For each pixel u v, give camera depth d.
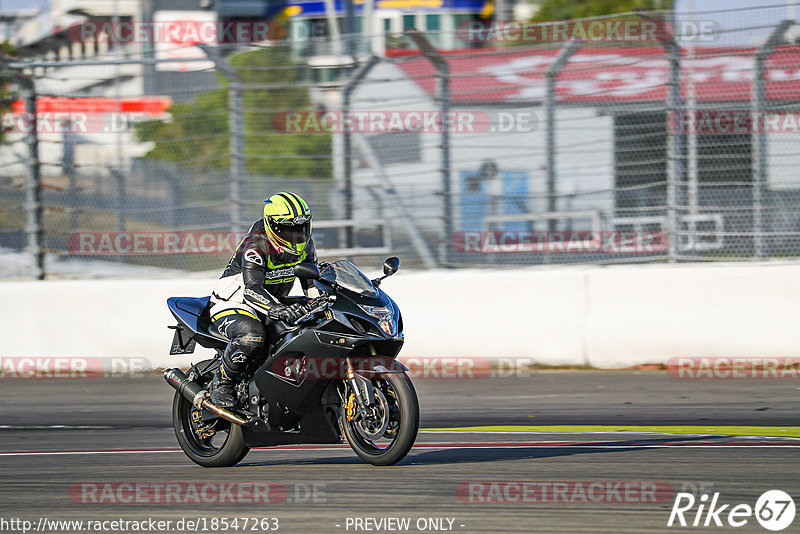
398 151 40.12
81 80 39.59
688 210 34.69
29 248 38.88
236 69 37.84
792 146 34.44
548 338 34.00
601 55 38.06
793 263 32.84
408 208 39.41
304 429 19.81
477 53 37.12
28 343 36.81
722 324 32.66
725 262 34.41
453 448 22.31
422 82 40.00
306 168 40.03
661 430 24.22
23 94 38.62
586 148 38.59
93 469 21.14
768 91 34.25
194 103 40.53
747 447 21.77
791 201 34.44
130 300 36.34
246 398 20.31
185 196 41.16
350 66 38.47
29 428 26.95
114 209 39.19
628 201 37.62
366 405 18.77
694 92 34.84
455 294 34.75
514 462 20.41
